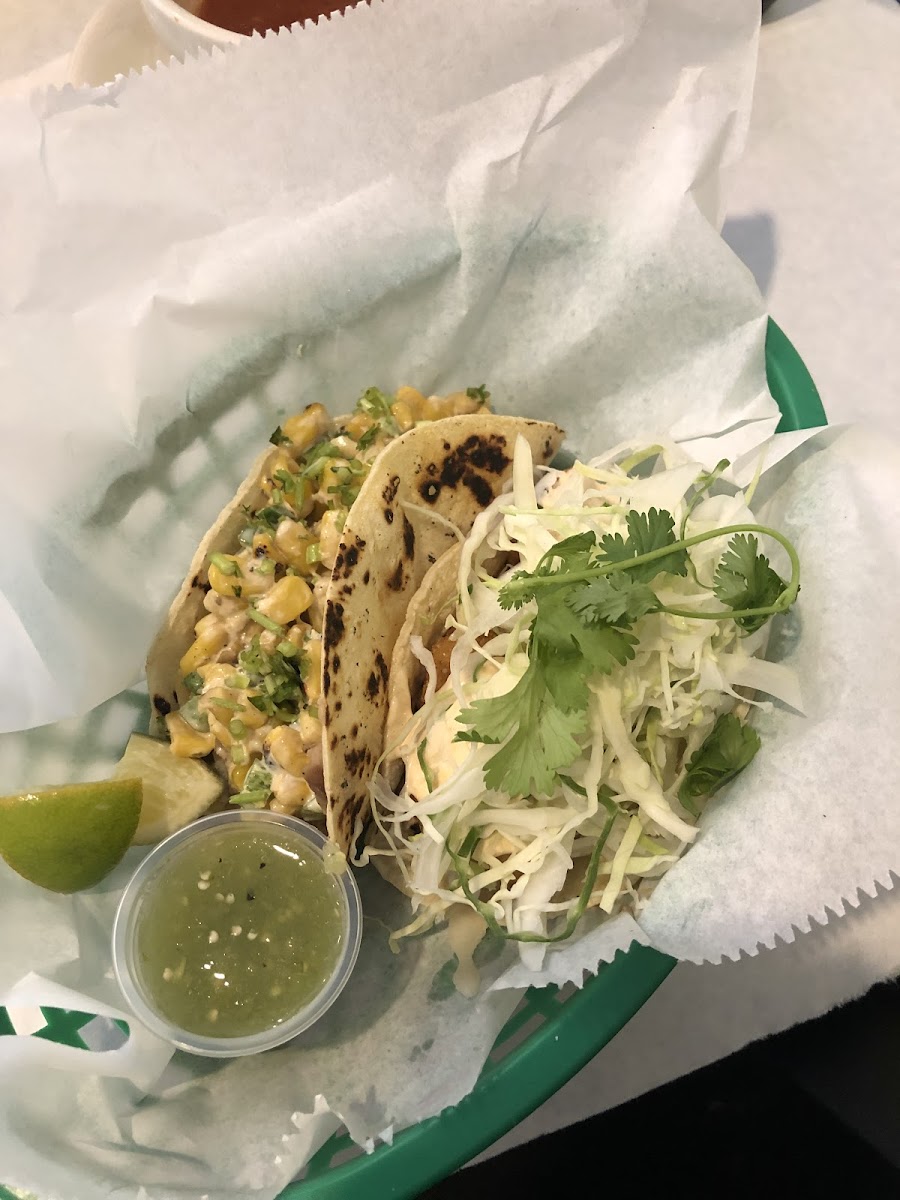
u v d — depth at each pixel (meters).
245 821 0.27
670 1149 0.25
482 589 0.27
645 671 0.24
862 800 0.21
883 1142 0.24
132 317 0.26
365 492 0.25
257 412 0.30
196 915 0.25
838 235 0.34
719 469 0.26
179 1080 0.24
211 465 0.30
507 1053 0.22
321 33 0.23
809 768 0.22
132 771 0.27
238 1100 0.23
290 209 0.26
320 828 0.28
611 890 0.23
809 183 0.35
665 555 0.23
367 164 0.26
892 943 0.24
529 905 0.24
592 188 0.27
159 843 0.27
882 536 0.24
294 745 0.26
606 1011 0.21
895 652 0.23
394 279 0.28
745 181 0.35
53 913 0.26
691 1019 0.24
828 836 0.21
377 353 0.30
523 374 0.31
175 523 0.29
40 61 0.36
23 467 0.25
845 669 0.23
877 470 0.25
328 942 0.25
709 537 0.23
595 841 0.25
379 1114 0.22
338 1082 0.23
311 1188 0.20
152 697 0.28
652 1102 0.25
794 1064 0.24
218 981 0.25
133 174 0.24
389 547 0.25
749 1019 0.24
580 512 0.26
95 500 0.27
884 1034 0.24
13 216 0.23
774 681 0.24
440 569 0.27
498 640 0.26
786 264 0.33
